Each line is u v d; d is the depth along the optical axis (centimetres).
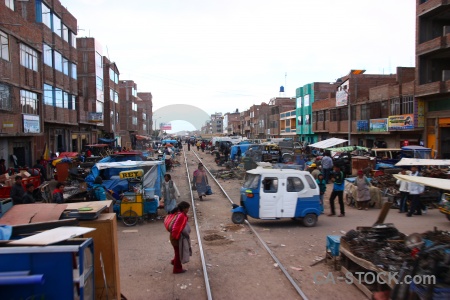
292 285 771
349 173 2494
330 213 1534
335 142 3131
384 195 1770
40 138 3000
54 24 3412
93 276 501
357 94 4541
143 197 1388
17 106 2422
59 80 3466
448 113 2988
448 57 3200
